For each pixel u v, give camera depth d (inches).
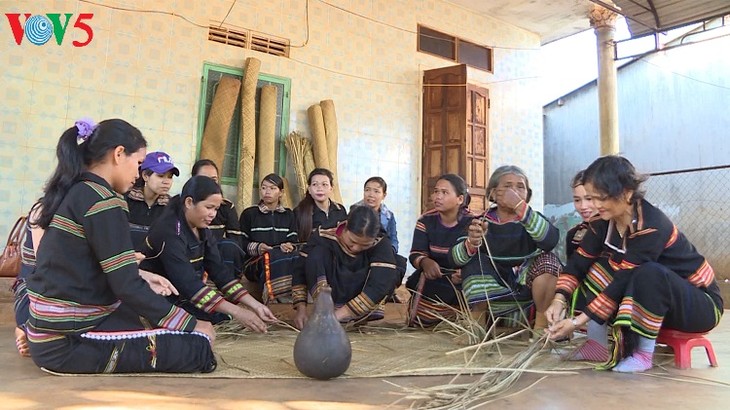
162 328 83.5
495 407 65.9
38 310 77.8
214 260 118.3
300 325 132.3
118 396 67.6
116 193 84.7
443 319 129.3
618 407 66.1
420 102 320.5
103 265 78.6
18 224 116.2
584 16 353.1
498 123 351.6
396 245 210.1
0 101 210.4
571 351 103.3
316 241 136.4
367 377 83.3
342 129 290.5
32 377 79.0
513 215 127.6
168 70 243.3
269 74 270.4
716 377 86.0
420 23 325.1
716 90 411.8
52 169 217.5
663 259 94.1
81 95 224.4
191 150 246.2
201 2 253.3
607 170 91.3
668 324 94.0
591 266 102.3
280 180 198.7
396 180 307.9
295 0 280.4
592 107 502.6
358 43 300.4
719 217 372.2
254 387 75.3
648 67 460.4
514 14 351.9
